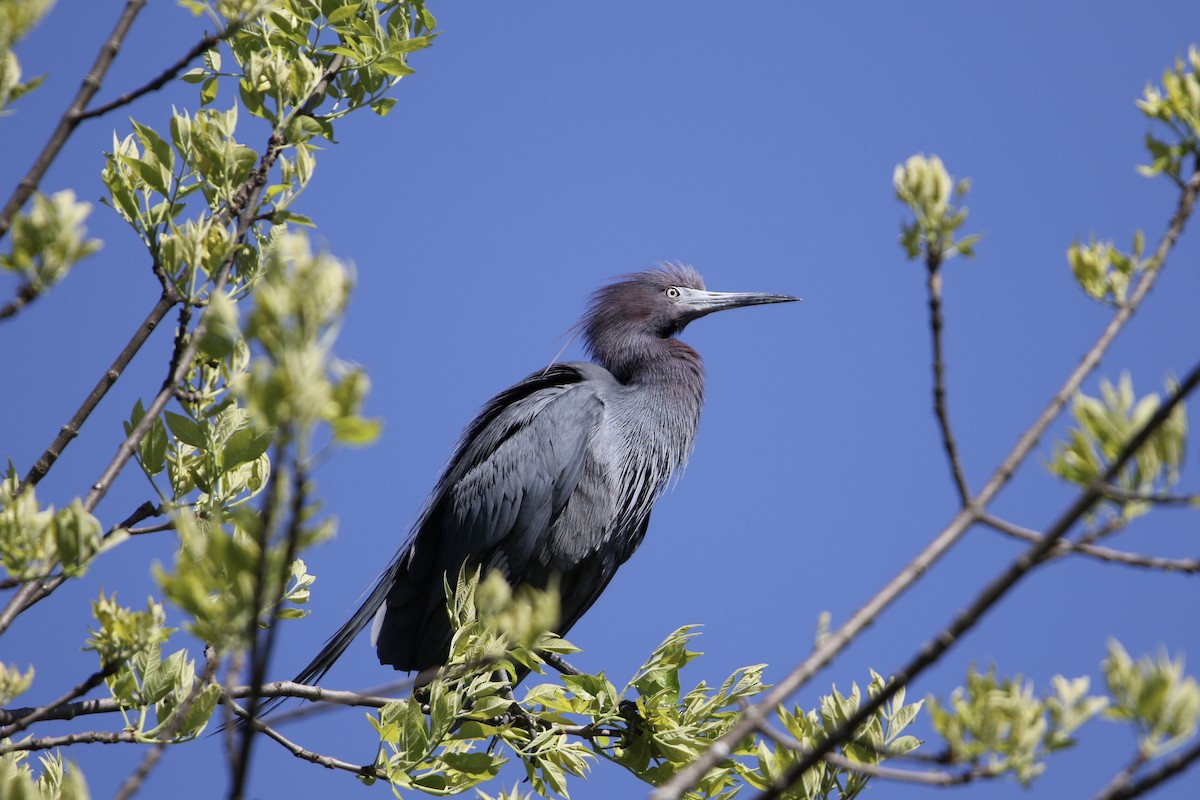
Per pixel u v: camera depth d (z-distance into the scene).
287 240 4.44
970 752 4.98
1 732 6.44
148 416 7.58
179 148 9.06
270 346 3.97
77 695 6.61
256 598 4.08
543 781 9.45
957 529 5.17
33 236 5.36
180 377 7.82
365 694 5.85
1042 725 4.97
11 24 5.58
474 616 8.80
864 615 5.12
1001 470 5.26
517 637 5.30
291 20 10.43
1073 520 4.65
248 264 8.80
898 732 7.76
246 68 10.23
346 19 10.48
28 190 6.14
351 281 4.07
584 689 9.62
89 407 7.65
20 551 6.45
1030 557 4.68
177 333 7.92
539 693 9.41
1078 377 5.47
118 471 7.28
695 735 9.41
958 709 5.05
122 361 7.75
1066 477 5.00
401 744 8.70
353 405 3.93
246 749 4.21
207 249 8.18
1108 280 5.90
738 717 9.56
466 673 8.34
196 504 9.03
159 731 7.45
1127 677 4.77
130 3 6.72
